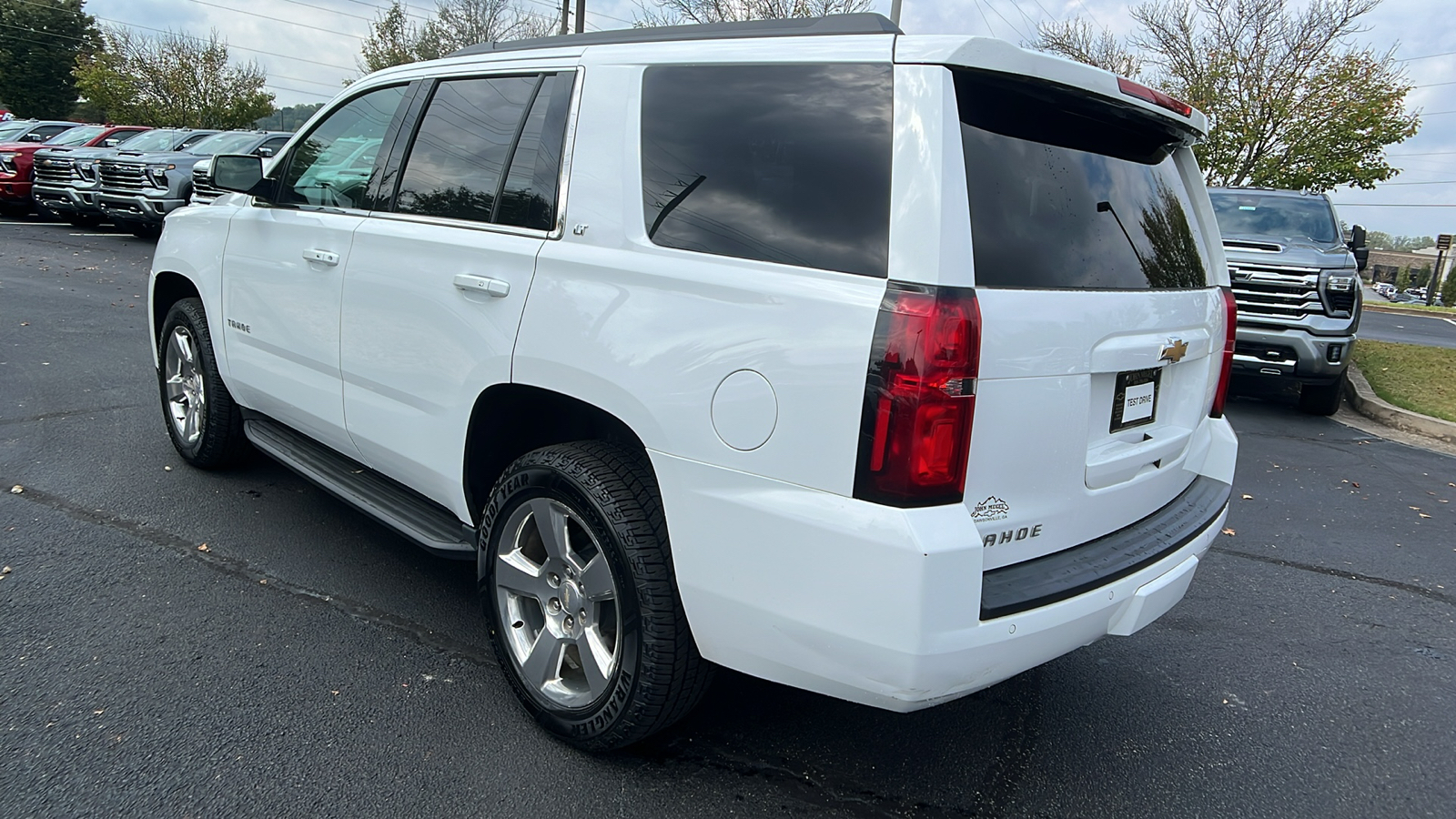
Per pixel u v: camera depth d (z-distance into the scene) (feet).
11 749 8.16
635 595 7.86
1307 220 31.27
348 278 11.03
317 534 13.42
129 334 27.17
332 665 9.98
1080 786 8.88
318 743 8.60
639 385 7.72
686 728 9.34
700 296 7.47
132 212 51.47
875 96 7.11
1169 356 8.54
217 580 11.78
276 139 51.24
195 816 7.52
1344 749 9.82
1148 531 8.69
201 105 118.52
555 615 8.80
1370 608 13.73
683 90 8.31
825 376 6.67
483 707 9.39
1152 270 8.80
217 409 14.57
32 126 69.67
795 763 8.89
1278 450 23.91
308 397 12.04
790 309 6.93
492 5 108.27
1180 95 60.08
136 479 15.07
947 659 6.52
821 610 6.77
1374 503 19.24
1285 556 15.80
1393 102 52.95
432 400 9.91
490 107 10.07
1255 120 56.03
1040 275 7.28
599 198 8.55
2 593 10.95
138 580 11.62
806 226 7.18
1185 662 11.67
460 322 9.43
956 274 6.51
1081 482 7.75
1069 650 7.66
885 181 6.86
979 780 8.84
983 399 6.63
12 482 14.51
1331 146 53.98
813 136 7.35
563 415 9.97
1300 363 27.50
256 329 13.01
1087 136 8.47
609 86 8.84
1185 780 9.10
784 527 6.87
